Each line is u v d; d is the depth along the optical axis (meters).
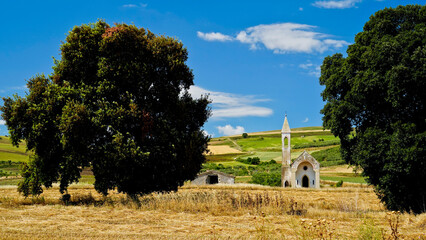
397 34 27.28
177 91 28.27
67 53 25.42
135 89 26.00
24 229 14.29
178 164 26.16
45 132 24.31
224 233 15.05
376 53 25.69
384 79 25.36
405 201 26.91
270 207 22.11
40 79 25.61
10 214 18.16
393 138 24.94
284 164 69.44
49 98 24.11
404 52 24.83
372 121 28.94
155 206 22.19
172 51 27.48
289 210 22.20
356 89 27.05
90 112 23.72
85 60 25.70
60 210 20.25
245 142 176.00
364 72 27.08
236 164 115.62
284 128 70.69
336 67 33.41
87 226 15.70
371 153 26.61
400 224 18.80
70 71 25.70
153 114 26.53
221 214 20.58
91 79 26.25
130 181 25.58
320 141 150.50
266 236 14.13
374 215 21.86
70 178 25.14
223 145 169.50
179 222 17.58
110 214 19.20
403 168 24.80
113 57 25.19
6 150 115.25
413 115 26.42
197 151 26.64
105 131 23.94
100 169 23.72
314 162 64.19
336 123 30.02
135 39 25.39
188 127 28.73
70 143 23.39
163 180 26.30
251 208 22.19
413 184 26.41
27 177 25.66
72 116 22.19
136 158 23.64
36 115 24.14
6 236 12.50
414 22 27.53
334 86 31.28
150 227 15.99
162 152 25.09
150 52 26.31
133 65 24.91
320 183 69.81
